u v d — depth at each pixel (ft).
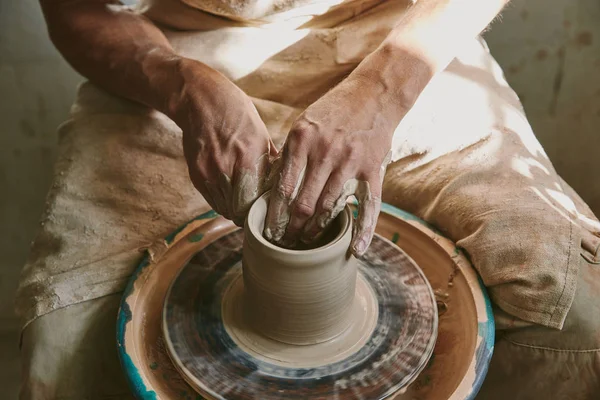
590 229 4.42
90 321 4.28
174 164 4.96
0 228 8.19
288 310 3.53
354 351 3.74
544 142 7.89
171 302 4.01
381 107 3.92
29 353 4.20
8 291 7.79
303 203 3.51
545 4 8.19
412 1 4.92
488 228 4.21
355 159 3.65
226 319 3.93
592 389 4.10
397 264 4.28
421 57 4.16
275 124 5.10
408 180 4.89
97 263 4.45
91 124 5.24
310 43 5.08
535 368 4.14
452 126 4.94
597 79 8.02
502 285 4.04
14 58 8.79
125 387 4.44
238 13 5.01
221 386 3.55
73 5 5.27
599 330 3.92
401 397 3.71
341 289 3.55
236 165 3.84
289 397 3.48
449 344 3.94
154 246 4.44
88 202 4.80
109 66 4.96
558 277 3.90
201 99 4.22
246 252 3.51
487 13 4.43
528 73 8.20
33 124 8.60
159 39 5.07
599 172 7.66
